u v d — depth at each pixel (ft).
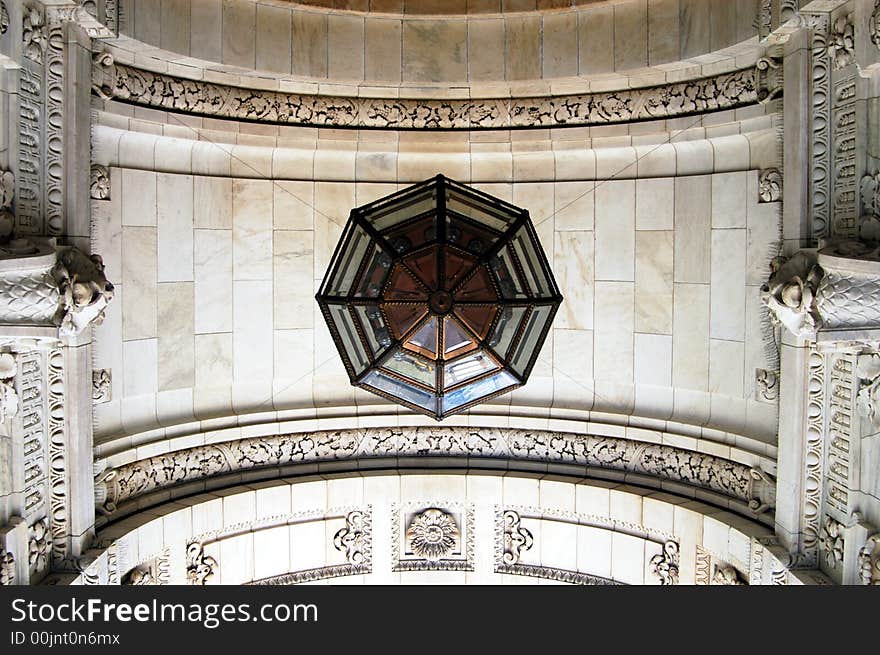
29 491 34.86
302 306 50.11
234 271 48.01
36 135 34.40
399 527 51.78
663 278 47.60
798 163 37.37
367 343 25.93
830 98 36.04
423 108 49.42
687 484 47.32
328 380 51.37
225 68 44.06
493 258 25.89
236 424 48.52
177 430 45.68
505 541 51.60
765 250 42.04
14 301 30.89
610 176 48.96
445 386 26.05
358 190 50.34
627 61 44.75
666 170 47.32
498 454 52.85
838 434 36.70
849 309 32.48
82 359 37.60
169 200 44.68
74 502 37.32
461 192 27.86
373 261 26.09
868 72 33.06
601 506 48.75
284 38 45.39
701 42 41.70
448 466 52.65
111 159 41.34
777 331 40.34
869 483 34.50
